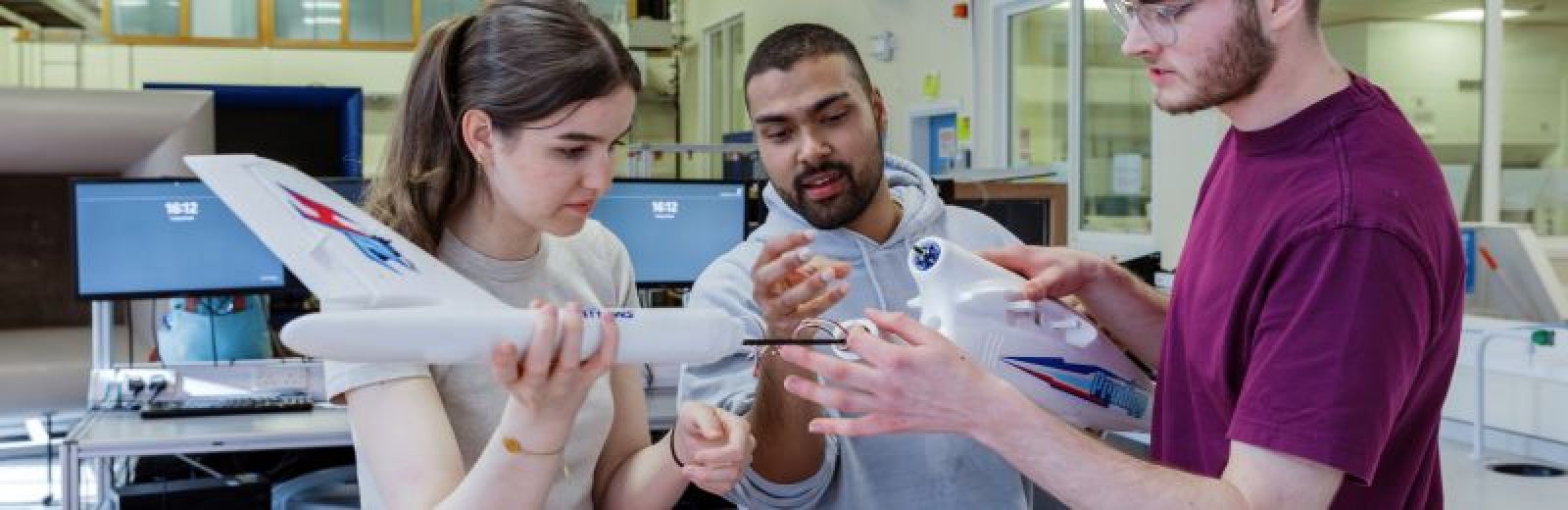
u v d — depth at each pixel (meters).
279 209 1.06
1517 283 3.09
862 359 1.08
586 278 1.35
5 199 2.89
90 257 2.69
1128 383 1.35
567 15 1.08
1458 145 5.04
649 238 3.20
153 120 2.77
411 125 1.17
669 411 2.75
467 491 1.00
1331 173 1.04
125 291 2.72
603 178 1.09
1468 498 2.48
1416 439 1.14
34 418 2.83
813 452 1.43
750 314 1.42
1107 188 6.44
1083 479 1.00
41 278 2.97
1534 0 4.96
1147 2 1.09
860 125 1.53
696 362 0.98
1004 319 1.28
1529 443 2.83
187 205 2.74
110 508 2.67
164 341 2.89
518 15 1.08
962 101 7.18
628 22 10.48
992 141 7.03
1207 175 1.24
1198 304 1.14
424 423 1.08
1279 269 1.05
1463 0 4.97
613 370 1.35
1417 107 5.14
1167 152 5.79
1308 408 0.99
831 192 1.54
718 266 1.62
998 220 3.27
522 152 1.08
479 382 1.18
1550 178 5.02
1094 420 1.34
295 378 2.77
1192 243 1.19
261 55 9.02
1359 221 1.00
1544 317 3.05
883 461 1.52
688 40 10.94
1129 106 6.24
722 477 1.16
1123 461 1.02
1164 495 1.00
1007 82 7.00
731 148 3.99
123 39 8.69
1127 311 1.39
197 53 8.88
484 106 1.08
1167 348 1.22
